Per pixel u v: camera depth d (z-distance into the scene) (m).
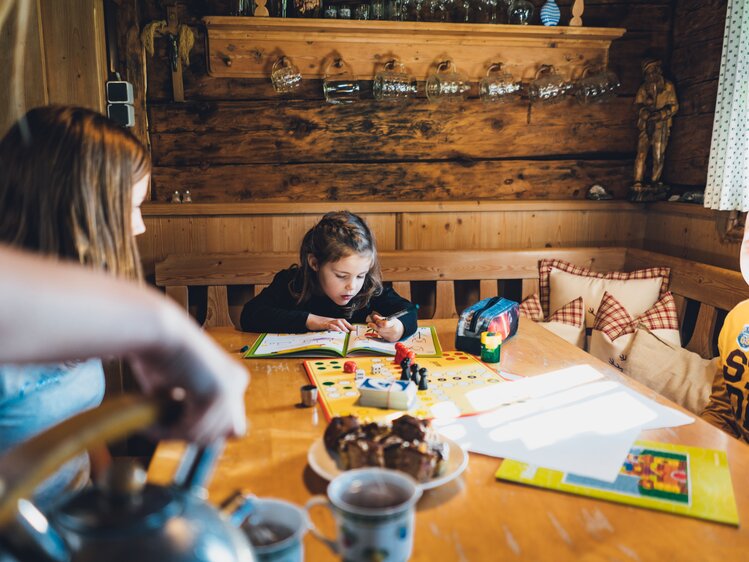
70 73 2.23
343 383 1.42
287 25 2.62
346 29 2.67
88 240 0.99
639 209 2.97
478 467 1.02
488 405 1.28
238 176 2.84
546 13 2.78
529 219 2.90
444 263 2.74
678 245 2.76
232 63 2.69
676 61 2.89
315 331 1.85
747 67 2.22
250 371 1.51
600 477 0.98
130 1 2.57
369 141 2.88
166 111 2.75
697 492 0.93
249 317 1.91
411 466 0.93
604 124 3.01
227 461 1.04
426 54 2.79
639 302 2.56
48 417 1.05
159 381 0.48
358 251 1.86
